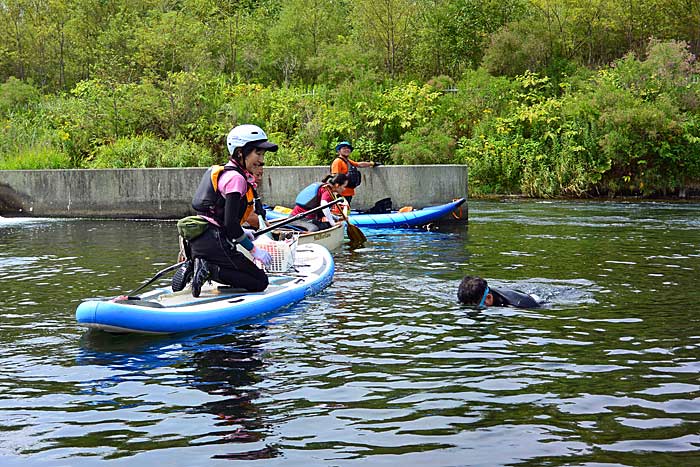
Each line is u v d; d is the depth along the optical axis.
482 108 23.73
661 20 26.69
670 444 3.57
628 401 4.18
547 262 9.18
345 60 27.41
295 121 22.94
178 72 24.34
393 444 3.63
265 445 3.64
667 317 6.16
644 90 21.44
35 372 4.89
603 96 21.12
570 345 5.35
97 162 18.50
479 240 11.57
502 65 26.36
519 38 26.12
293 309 6.65
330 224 11.41
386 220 13.72
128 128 20.56
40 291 7.61
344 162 12.42
